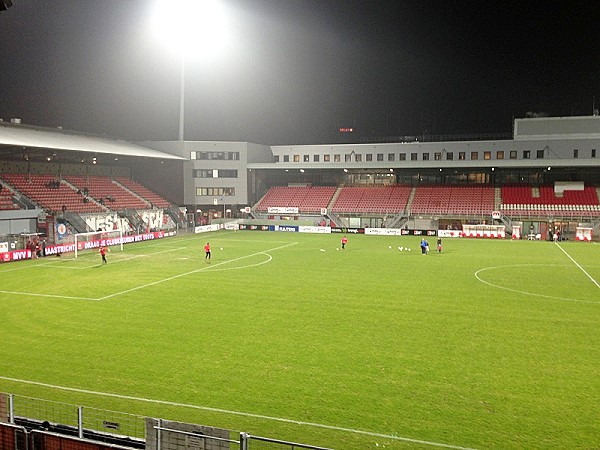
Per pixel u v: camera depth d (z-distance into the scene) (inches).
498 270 1409.9
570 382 589.0
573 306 970.7
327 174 3186.5
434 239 2359.7
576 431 470.9
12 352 704.4
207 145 2913.4
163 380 601.0
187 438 374.9
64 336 780.0
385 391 565.6
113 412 514.3
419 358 674.2
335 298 1041.5
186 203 2906.0
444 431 472.1
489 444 447.5
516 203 2659.9
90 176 2618.1
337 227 2669.8
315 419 499.2
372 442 452.4
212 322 857.5
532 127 2768.2
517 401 537.3
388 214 2748.5
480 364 650.2
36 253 1683.1
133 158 2623.0
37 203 2076.8
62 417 501.0
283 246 2023.9
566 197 2647.6
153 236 2314.2
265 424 489.1
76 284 1198.9
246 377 609.9
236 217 3051.2
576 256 1734.7
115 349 716.7
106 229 2233.0
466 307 962.1
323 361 663.8
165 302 1007.6
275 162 3166.8
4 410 440.1
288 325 838.5
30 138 2059.5
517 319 873.5
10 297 1058.7
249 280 1245.7
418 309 946.7
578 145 2687.0
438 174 2997.0
